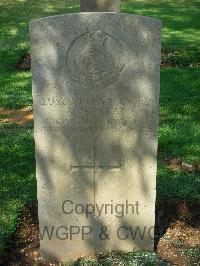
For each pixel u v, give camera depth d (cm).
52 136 155
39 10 642
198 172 223
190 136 255
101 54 147
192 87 333
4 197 201
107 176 161
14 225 183
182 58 402
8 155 237
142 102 152
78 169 160
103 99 152
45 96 150
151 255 168
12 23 557
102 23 143
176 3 692
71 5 678
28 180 215
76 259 171
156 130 155
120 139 157
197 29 525
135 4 679
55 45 145
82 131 155
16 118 288
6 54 418
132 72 149
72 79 149
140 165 160
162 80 346
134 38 145
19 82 346
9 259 171
